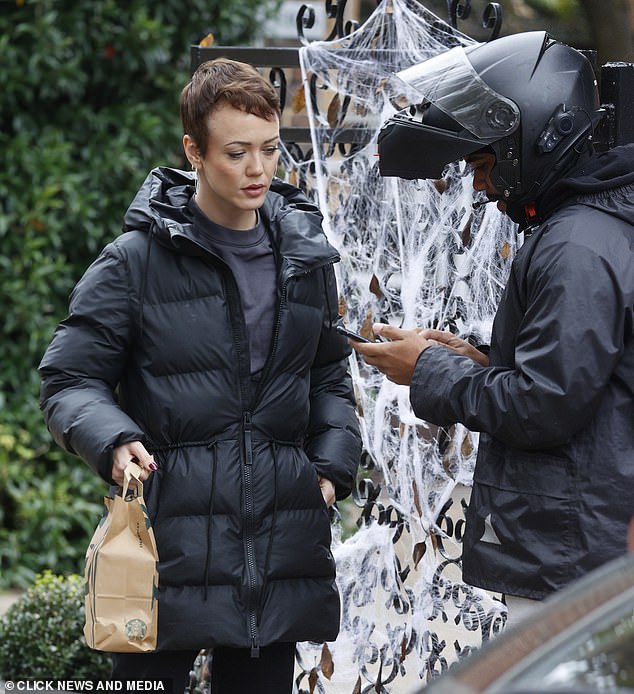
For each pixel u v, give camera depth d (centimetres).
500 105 583
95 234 1394
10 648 935
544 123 582
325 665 791
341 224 818
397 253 810
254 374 626
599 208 562
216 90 597
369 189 814
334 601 646
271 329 630
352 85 804
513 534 563
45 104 1412
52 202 1362
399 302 814
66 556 1352
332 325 670
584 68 602
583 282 539
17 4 1369
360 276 823
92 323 614
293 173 827
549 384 536
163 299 615
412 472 810
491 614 798
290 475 627
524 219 623
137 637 591
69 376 615
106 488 1395
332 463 658
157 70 1455
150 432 618
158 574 599
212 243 627
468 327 790
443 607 804
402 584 811
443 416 586
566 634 328
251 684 648
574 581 545
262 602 612
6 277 1367
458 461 805
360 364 842
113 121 1408
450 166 787
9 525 1370
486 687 312
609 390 550
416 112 627
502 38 608
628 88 718
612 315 538
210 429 612
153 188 646
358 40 805
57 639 931
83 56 1408
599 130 722
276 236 642
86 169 1401
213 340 612
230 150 599
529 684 310
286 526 623
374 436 827
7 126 1404
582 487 547
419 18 803
